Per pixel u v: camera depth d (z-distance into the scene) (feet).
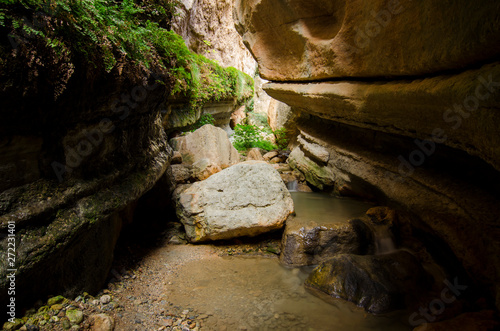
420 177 11.84
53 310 6.92
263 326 8.67
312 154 20.65
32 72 5.58
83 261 8.25
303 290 10.64
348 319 9.02
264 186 14.78
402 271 10.48
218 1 40.60
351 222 13.26
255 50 22.11
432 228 10.68
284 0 16.47
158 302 9.52
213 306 9.57
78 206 7.64
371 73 11.74
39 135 6.64
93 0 7.51
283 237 13.47
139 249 13.12
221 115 36.58
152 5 14.90
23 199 6.30
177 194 15.23
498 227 8.26
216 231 13.70
